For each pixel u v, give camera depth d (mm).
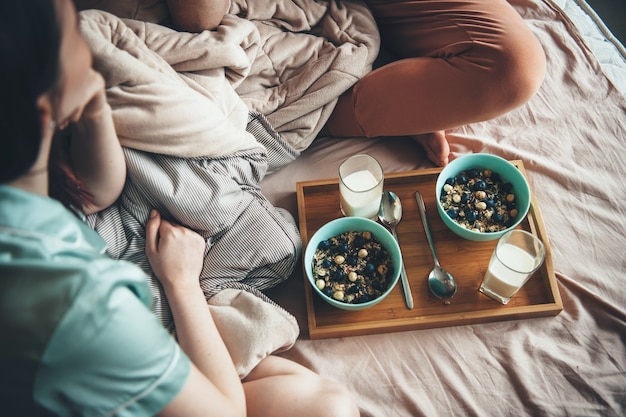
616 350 1013
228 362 831
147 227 949
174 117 926
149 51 976
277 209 1142
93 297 512
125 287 559
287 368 926
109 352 532
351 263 1034
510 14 1146
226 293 996
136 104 910
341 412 833
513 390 989
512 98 1104
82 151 819
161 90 925
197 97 968
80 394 537
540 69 1101
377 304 1043
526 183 1063
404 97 1168
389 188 1172
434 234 1106
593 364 1001
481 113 1141
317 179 1251
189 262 926
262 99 1197
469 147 1281
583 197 1188
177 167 958
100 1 1052
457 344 1031
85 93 553
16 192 502
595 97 1311
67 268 501
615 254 1120
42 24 435
